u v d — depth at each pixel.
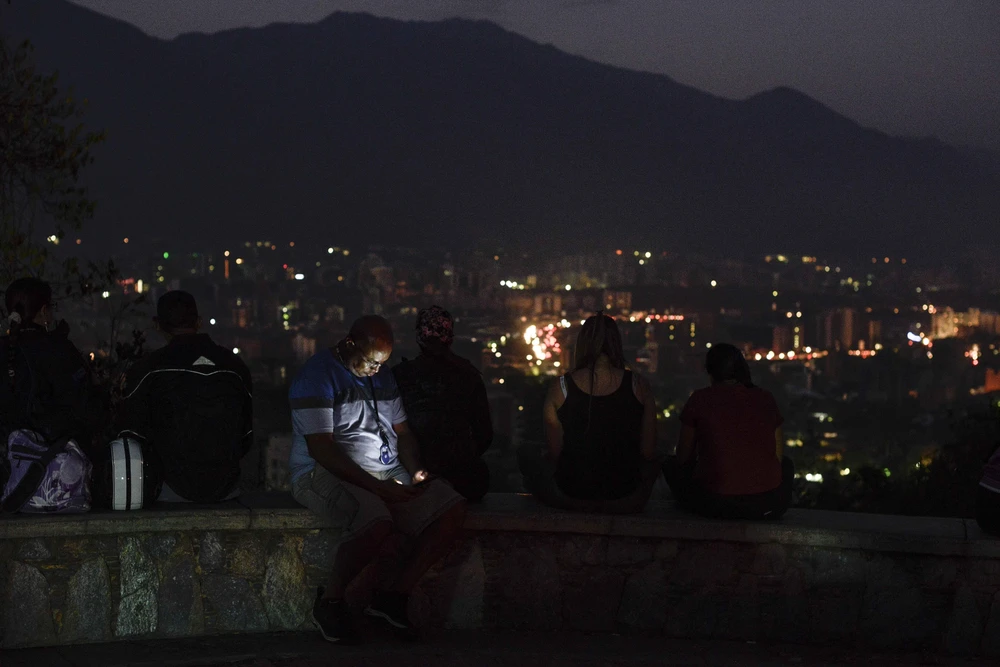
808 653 4.77
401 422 4.86
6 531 4.35
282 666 4.38
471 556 5.05
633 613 4.99
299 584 4.88
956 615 4.78
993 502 4.75
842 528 4.87
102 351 7.26
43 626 4.48
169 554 4.69
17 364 4.46
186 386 4.71
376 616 4.76
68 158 7.39
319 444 4.59
